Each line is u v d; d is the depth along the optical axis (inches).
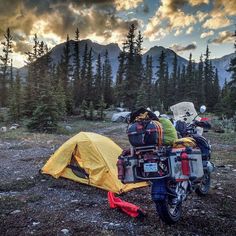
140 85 2214.6
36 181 363.3
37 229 226.1
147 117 237.8
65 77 2529.5
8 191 331.6
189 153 229.8
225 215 257.0
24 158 530.9
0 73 2706.7
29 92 1542.8
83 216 252.5
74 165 365.1
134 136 231.9
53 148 666.8
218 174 414.9
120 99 2265.0
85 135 371.2
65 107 1823.3
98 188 334.3
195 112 304.7
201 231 224.7
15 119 1513.3
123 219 245.9
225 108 1713.8
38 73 1749.5
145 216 248.7
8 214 257.3
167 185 231.1
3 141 783.7
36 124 1090.7
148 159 228.5
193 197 302.5
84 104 1876.2
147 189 335.0
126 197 305.7
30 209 269.6
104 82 3304.6
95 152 348.8
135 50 2341.3
